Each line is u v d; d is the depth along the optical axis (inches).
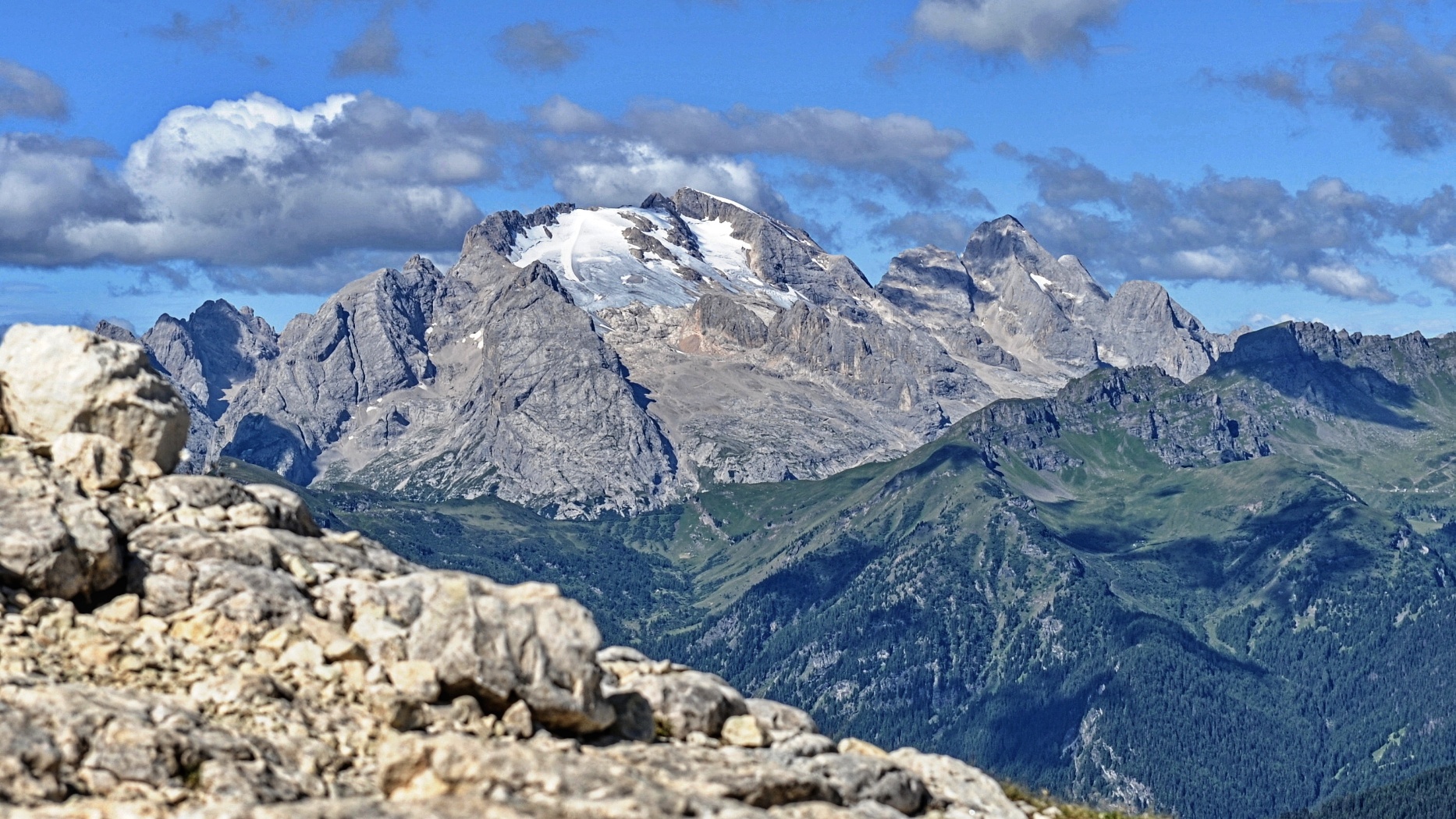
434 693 1236.5
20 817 1007.6
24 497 1293.1
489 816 1021.8
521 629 1262.3
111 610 1268.5
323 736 1196.5
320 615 1323.8
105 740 1097.4
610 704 1307.8
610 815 1046.4
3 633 1203.2
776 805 1190.9
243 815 1017.5
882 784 1294.3
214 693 1206.9
